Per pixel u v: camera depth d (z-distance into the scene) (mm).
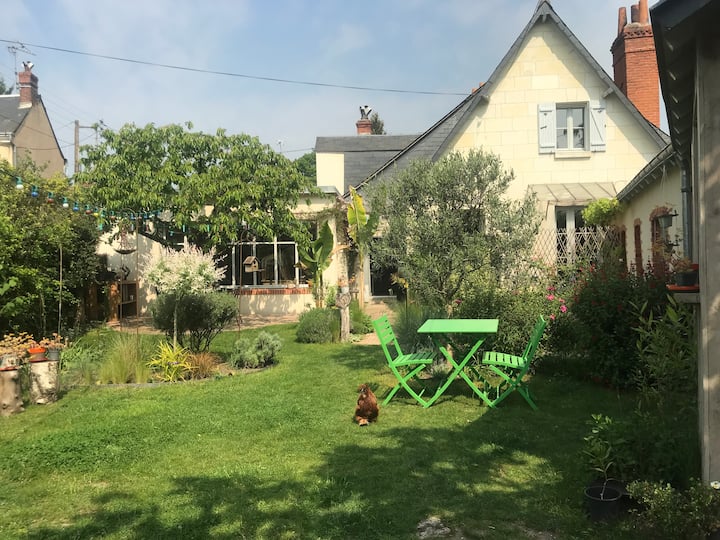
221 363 9688
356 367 9086
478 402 6766
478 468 4602
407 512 3820
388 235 7945
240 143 14805
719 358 3150
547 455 4863
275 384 7934
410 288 8438
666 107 4254
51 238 10891
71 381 8070
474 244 7496
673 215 9258
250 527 3658
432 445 5207
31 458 4988
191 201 13961
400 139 24047
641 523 3338
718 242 3133
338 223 17281
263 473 4586
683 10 2789
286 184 14789
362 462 4805
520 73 15188
